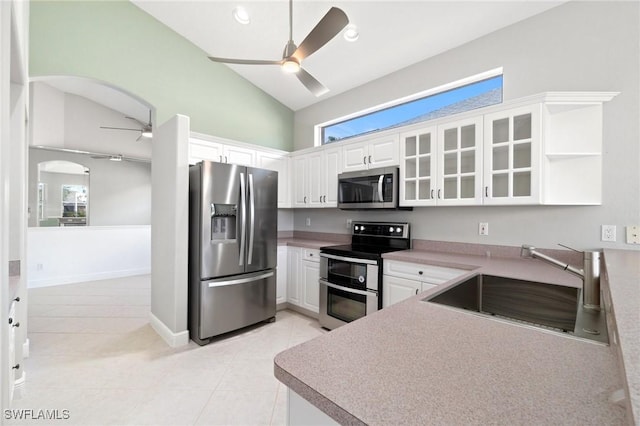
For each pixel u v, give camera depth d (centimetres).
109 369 228
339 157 351
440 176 264
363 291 279
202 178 272
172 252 273
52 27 275
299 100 441
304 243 359
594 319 110
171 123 280
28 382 209
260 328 313
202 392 200
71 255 505
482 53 272
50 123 500
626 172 202
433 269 236
